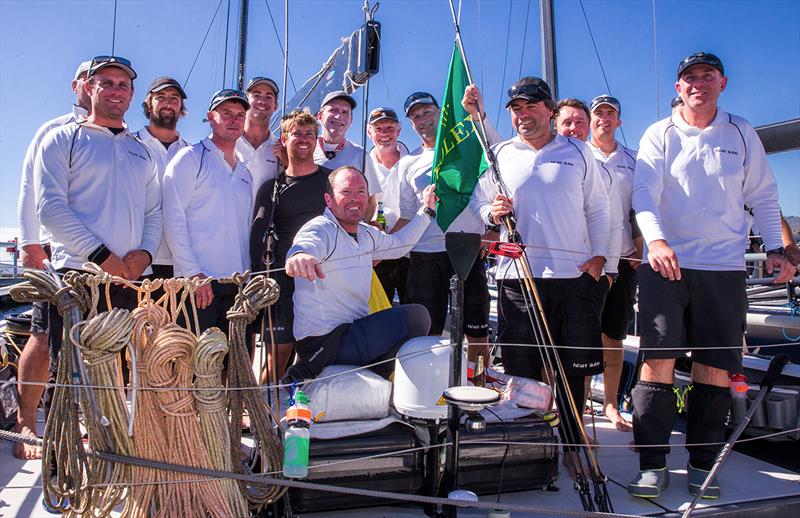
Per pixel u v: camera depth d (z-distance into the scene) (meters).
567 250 2.70
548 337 2.72
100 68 2.69
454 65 3.04
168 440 1.74
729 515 2.27
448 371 2.09
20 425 2.73
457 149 3.01
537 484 2.30
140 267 2.68
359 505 2.09
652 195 2.65
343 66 4.78
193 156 2.96
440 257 3.69
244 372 1.88
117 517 2.04
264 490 1.91
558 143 2.98
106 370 1.67
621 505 2.32
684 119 2.73
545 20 5.19
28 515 2.09
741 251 2.59
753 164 2.66
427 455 2.12
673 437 3.26
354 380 2.16
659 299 2.59
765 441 3.19
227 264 2.99
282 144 3.41
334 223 2.57
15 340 3.43
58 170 2.58
